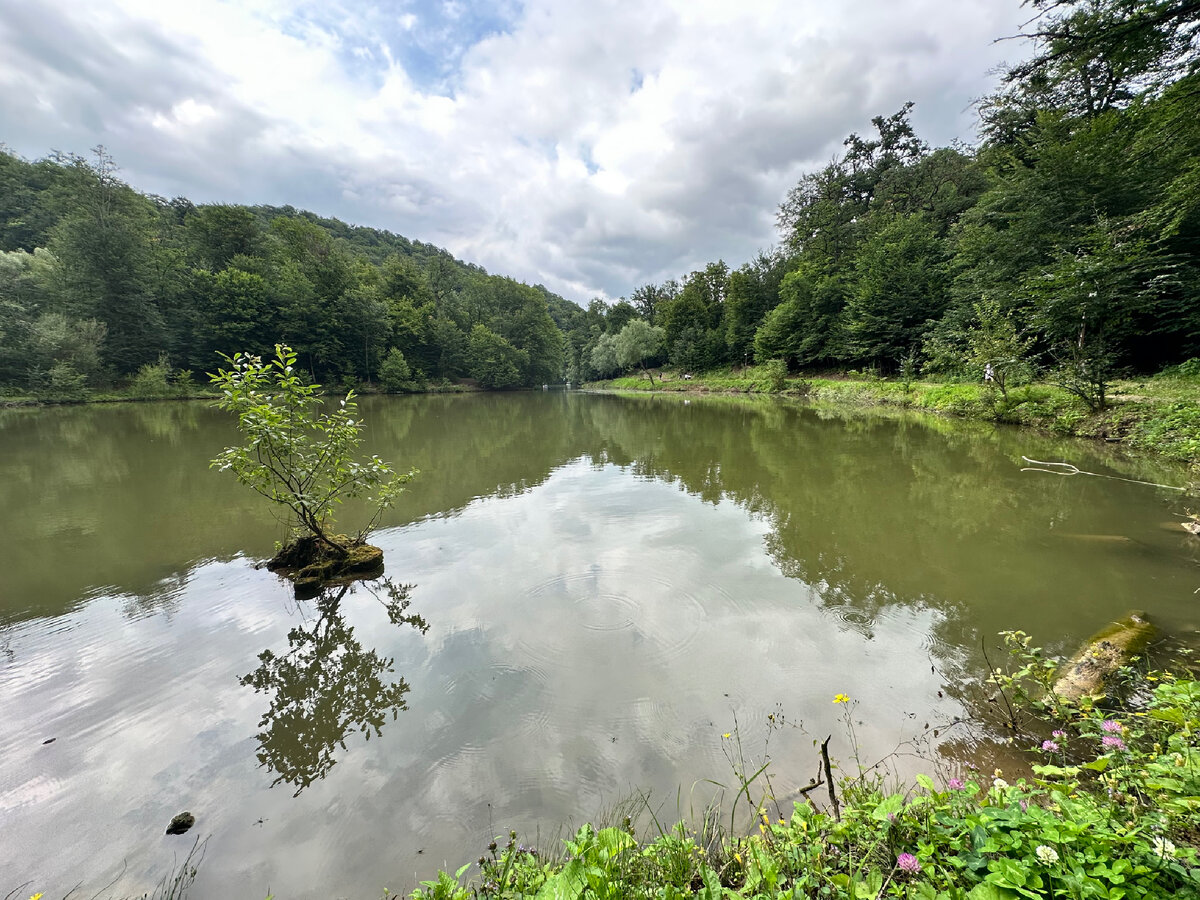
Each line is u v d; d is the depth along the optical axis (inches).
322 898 87.0
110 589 212.1
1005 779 105.8
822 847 76.6
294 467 237.8
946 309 1010.1
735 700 137.2
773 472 419.5
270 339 1551.4
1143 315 585.0
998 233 773.9
